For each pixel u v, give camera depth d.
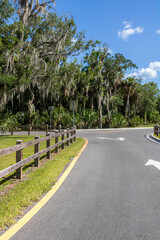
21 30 23.11
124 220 3.87
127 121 49.25
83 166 8.43
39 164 8.20
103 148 13.90
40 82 30.92
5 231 3.47
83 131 32.44
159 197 5.05
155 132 23.58
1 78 20.11
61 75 34.75
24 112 35.69
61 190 5.55
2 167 8.09
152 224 3.72
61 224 3.71
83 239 3.25
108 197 5.05
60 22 30.05
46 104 39.84
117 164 8.84
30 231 3.48
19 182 6.20
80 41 34.72
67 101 40.53
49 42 28.92
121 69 47.38
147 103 58.56
